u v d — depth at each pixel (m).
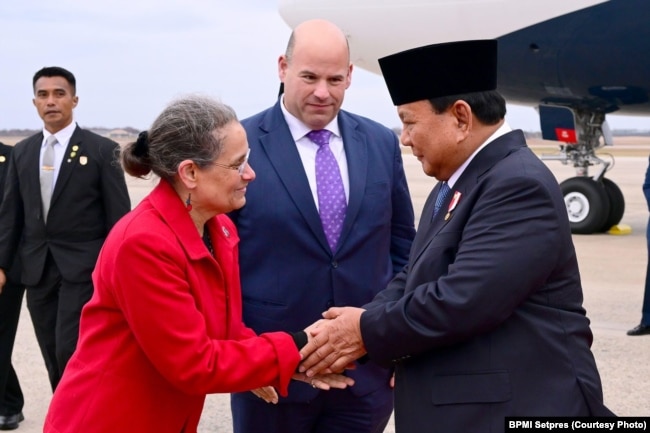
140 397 2.49
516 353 2.46
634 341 6.65
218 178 2.51
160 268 2.40
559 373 2.47
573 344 2.51
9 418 4.97
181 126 2.46
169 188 2.54
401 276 3.02
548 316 2.49
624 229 12.88
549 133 13.24
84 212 4.80
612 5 10.92
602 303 8.00
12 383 5.00
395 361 2.59
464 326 2.42
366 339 2.60
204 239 2.69
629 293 8.45
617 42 11.16
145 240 2.39
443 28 11.51
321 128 3.38
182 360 2.42
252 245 3.33
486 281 2.39
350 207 3.35
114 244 2.44
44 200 4.82
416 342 2.49
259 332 3.34
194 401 2.65
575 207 12.74
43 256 4.84
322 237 3.32
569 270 2.52
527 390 2.46
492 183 2.49
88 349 2.52
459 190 2.60
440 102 2.55
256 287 3.34
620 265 9.97
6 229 4.91
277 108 3.45
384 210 3.44
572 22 11.20
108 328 2.49
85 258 4.79
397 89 2.60
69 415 2.51
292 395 3.29
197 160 2.47
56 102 4.80
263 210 3.30
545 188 2.44
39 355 6.58
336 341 2.70
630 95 11.96
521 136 2.62
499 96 2.59
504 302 2.40
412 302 2.50
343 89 3.30
